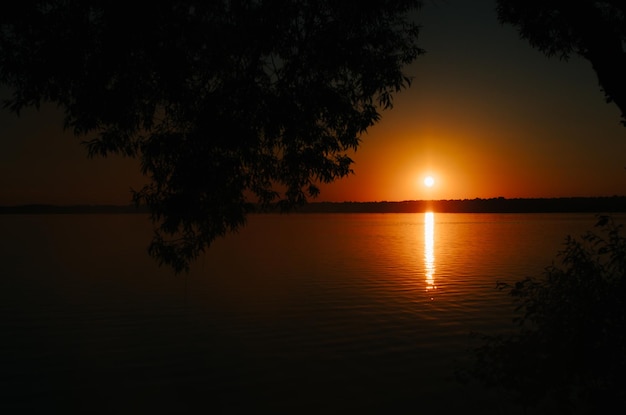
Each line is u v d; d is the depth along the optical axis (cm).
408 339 1623
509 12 869
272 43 679
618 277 673
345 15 691
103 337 1712
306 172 790
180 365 1398
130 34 606
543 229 10488
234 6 669
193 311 2155
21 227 13375
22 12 587
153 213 694
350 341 1619
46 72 603
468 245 6241
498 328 1747
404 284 2888
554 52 878
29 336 1734
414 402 1102
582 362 645
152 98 673
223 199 731
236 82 661
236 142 650
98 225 15038
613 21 826
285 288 2780
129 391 1208
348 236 8600
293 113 680
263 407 1105
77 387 1232
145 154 668
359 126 735
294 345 1585
